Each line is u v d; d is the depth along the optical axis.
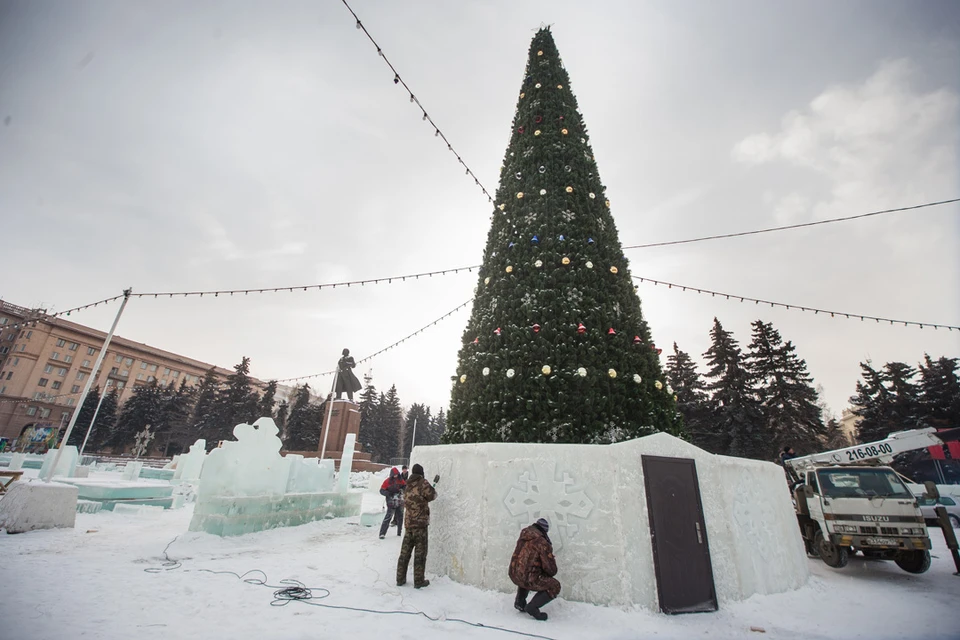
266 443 9.73
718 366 29.62
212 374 61.56
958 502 15.28
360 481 23.09
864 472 8.61
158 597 4.80
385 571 6.43
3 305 63.16
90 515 10.05
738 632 4.84
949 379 30.80
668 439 6.15
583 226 8.80
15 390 61.09
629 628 4.70
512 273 8.46
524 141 10.38
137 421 57.50
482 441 7.21
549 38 12.42
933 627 5.07
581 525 5.57
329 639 4.00
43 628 3.76
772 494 7.21
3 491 9.26
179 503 12.76
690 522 5.74
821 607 5.89
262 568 6.32
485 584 5.64
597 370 7.21
